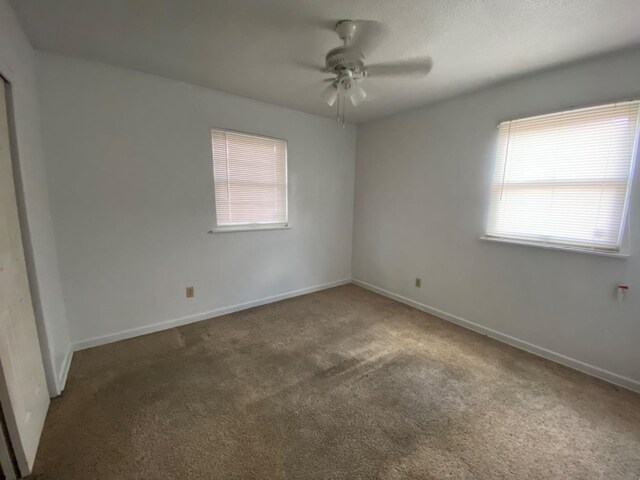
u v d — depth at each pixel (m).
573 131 2.12
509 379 2.07
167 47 1.97
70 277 2.27
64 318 2.22
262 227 3.29
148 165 2.51
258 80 2.53
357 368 2.18
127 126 2.38
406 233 3.46
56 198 2.16
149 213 2.57
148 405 1.75
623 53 1.87
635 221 1.90
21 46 1.71
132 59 2.16
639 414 1.74
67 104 2.13
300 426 1.61
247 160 3.09
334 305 3.45
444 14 1.56
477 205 2.75
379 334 2.74
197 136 2.72
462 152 2.82
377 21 1.64
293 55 2.07
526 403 1.82
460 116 2.80
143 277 2.61
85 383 1.95
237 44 1.92
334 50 1.75
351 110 3.30
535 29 1.68
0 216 1.32
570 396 1.89
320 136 3.64
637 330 1.94
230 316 3.10
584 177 2.10
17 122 1.55
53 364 1.78
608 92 1.95
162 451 1.44
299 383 1.99
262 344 2.52
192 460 1.39
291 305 3.43
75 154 2.20
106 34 1.81
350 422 1.65
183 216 2.75
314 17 1.62
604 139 1.99
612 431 1.61
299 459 1.41
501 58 2.03
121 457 1.40
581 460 1.42
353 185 4.12
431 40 1.82
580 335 2.19
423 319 3.10
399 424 1.64
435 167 3.08
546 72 2.21
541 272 2.37
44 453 1.41
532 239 2.40
